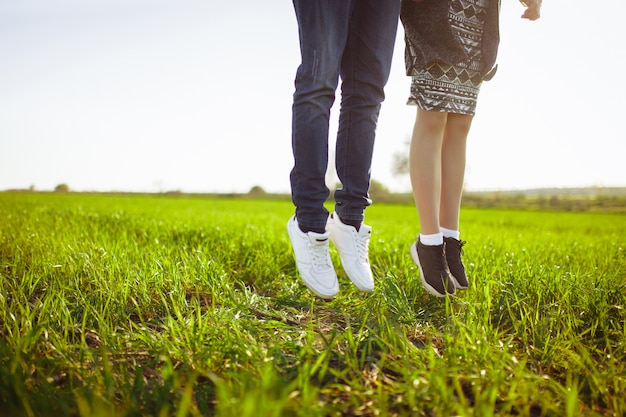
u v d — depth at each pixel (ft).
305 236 5.90
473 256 9.96
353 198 6.34
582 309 6.28
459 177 7.23
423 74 6.70
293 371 4.20
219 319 5.34
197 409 3.50
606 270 9.04
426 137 6.80
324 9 5.63
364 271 6.26
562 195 156.25
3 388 3.34
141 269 7.26
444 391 3.57
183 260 8.08
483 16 6.83
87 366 4.28
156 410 3.49
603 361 4.80
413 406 3.56
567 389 4.04
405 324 5.90
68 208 26.30
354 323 6.09
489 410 3.32
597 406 3.97
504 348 4.57
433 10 6.56
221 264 8.64
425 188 6.70
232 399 3.25
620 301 6.54
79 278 6.93
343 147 6.39
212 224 16.40
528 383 3.97
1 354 3.92
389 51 6.34
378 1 6.18
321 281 5.90
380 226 22.52
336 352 4.57
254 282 8.36
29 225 13.03
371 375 4.29
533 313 6.24
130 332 5.04
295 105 5.91
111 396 3.52
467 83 6.75
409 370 4.31
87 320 5.45
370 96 6.29
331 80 5.83
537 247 12.75
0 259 8.23
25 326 4.63
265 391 3.34
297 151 5.91
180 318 5.09
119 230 13.65
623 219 58.08
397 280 7.47
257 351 4.48
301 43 5.84
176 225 15.44
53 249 8.54
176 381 3.70
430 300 7.08
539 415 3.78
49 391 3.54
